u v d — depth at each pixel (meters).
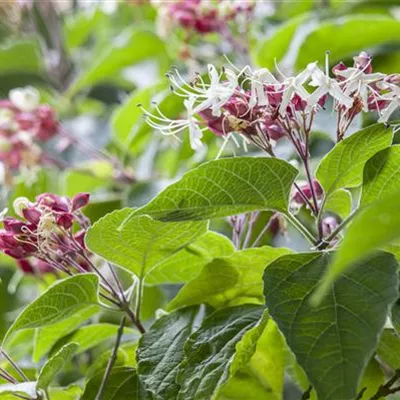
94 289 0.96
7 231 0.96
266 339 1.02
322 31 1.27
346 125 0.92
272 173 0.88
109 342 1.27
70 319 1.02
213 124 0.93
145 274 0.97
